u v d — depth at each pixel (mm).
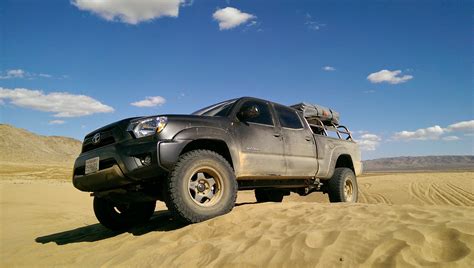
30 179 32281
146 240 3924
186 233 3807
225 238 3367
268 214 3990
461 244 2393
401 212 3461
